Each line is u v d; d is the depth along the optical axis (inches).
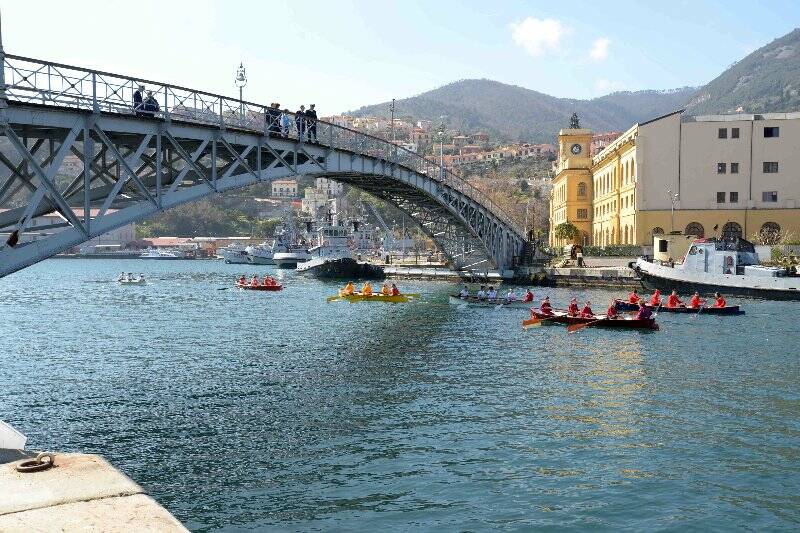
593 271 3533.5
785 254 3334.2
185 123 1214.3
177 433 941.2
